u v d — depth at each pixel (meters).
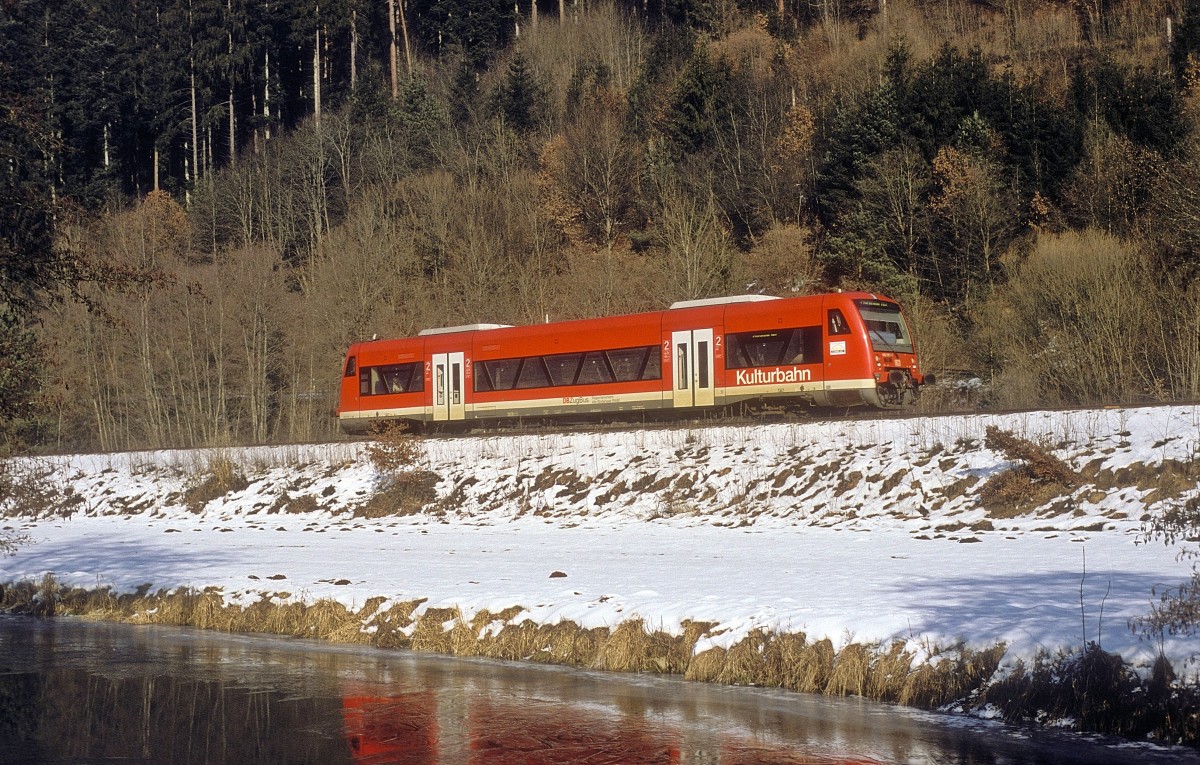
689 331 32.00
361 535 28.03
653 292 56.53
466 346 36.75
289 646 16.98
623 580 17.47
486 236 69.69
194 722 12.48
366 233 67.06
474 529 27.86
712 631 14.29
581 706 12.64
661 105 79.62
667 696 12.99
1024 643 11.77
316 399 61.41
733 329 31.27
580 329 34.19
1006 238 54.88
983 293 51.66
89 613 20.58
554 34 99.12
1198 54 64.50
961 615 13.09
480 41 103.94
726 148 71.69
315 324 62.53
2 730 12.30
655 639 14.55
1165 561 16.48
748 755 10.62
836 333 29.66
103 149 92.38
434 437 35.41
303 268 74.38
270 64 101.06
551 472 30.41
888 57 66.56
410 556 22.73
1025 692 11.29
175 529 32.03
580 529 26.39
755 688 13.24
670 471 28.52
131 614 20.14
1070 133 58.28
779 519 25.00
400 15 106.50
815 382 29.83
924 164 58.31
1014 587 14.71
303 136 86.62
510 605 16.48
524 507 29.20
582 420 35.22
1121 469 22.30
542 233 71.81
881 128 61.69
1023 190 57.81
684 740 11.18
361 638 17.12
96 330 61.62
